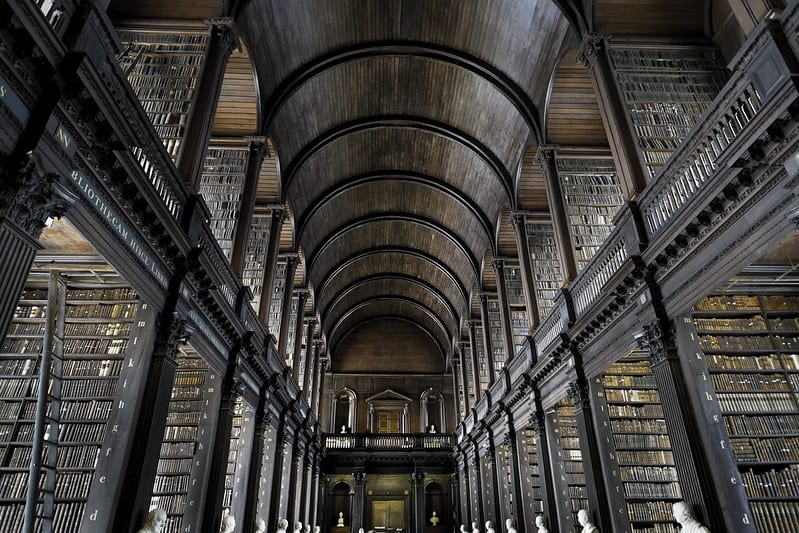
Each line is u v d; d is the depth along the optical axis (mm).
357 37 13789
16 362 7969
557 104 12305
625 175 8219
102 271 8109
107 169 5297
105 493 6113
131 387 6730
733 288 8484
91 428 7434
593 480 9531
